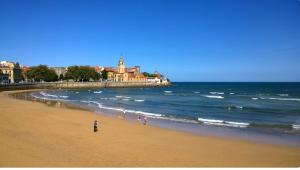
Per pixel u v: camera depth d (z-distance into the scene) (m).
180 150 23.81
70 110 51.38
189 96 113.69
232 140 28.73
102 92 142.62
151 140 27.38
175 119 45.31
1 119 35.97
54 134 28.09
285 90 164.12
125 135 29.38
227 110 61.50
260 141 28.98
